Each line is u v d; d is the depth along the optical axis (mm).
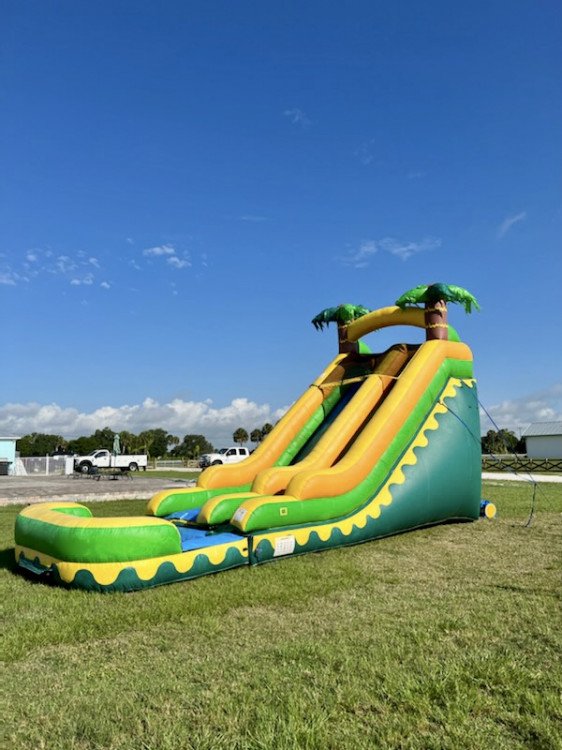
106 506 13734
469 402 9922
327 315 11336
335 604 5191
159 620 4766
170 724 3023
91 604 5211
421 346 9836
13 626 4633
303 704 3193
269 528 6973
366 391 9352
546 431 44938
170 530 5934
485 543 8117
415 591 5605
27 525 6449
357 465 8109
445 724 2998
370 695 3316
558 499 14055
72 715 3137
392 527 8391
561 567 6609
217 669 3736
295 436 9898
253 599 5348
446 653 3957
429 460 8953
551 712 3119
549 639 4234
